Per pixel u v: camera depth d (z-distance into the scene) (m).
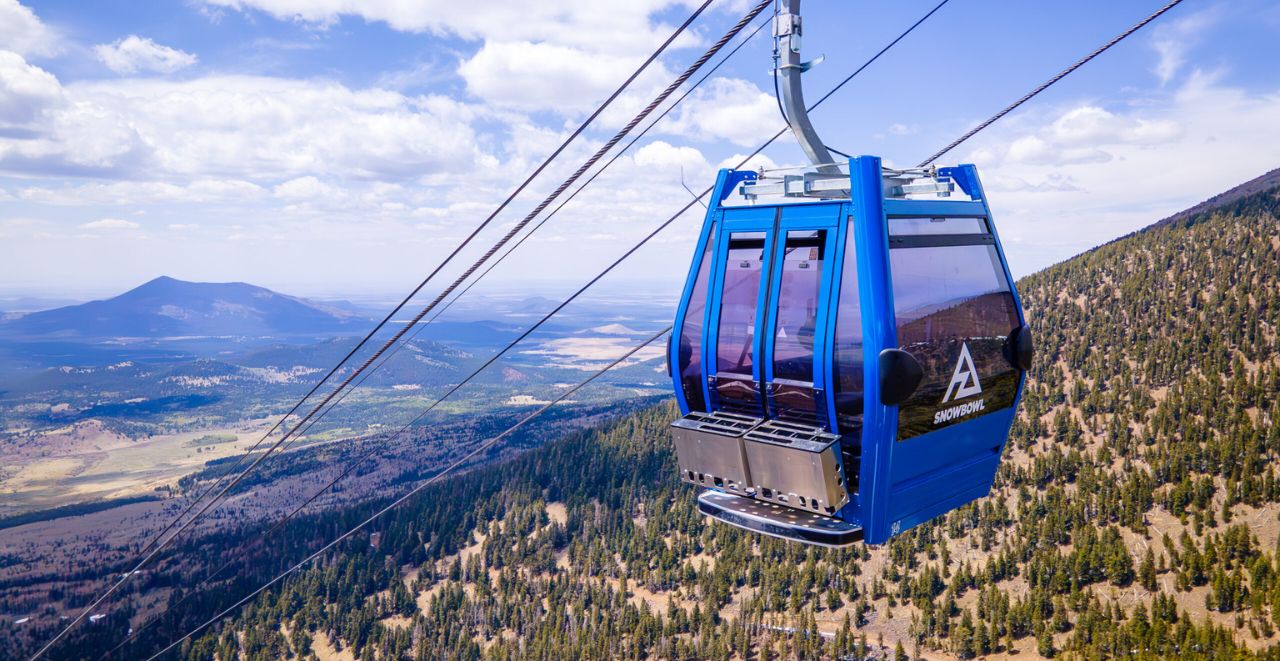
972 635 183.50
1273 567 173.88
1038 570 198.25
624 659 194.50
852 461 7.16
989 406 8.01
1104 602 185.75
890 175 7.74
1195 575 182.00
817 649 189.25
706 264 8.36
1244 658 152.12
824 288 7.24
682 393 8.47
